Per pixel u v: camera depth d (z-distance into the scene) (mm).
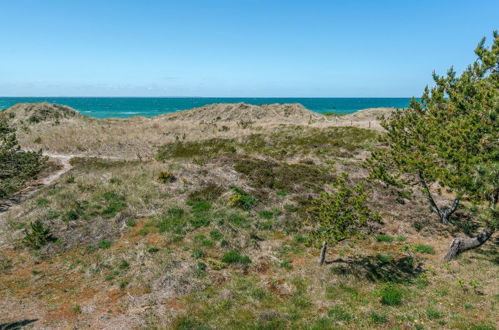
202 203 17891
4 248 13602
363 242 15273
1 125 25141
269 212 17391
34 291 10875
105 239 14516
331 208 12422
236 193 19000
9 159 23625
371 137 35344
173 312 9703
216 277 11742
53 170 27672
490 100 11055
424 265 13000
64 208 16719
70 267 12438
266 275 12219
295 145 34812
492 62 12367
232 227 15312
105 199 18016
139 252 13148
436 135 13656
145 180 20906
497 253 13695
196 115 76250
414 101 15898
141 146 36344
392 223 16906
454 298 10469
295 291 11102
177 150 34875
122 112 149750
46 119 55656
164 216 16406
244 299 10508
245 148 34812
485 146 11602
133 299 10352
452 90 13883
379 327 9008
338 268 12547
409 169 15016
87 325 9062
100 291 10891
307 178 22078
